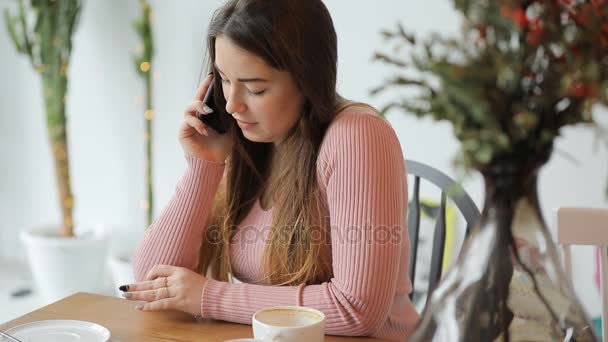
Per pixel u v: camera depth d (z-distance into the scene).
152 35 2.92
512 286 0.75
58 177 3.00
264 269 1.32
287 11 1.15
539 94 0.71
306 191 1.28
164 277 1.23
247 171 1.38
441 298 0.79
